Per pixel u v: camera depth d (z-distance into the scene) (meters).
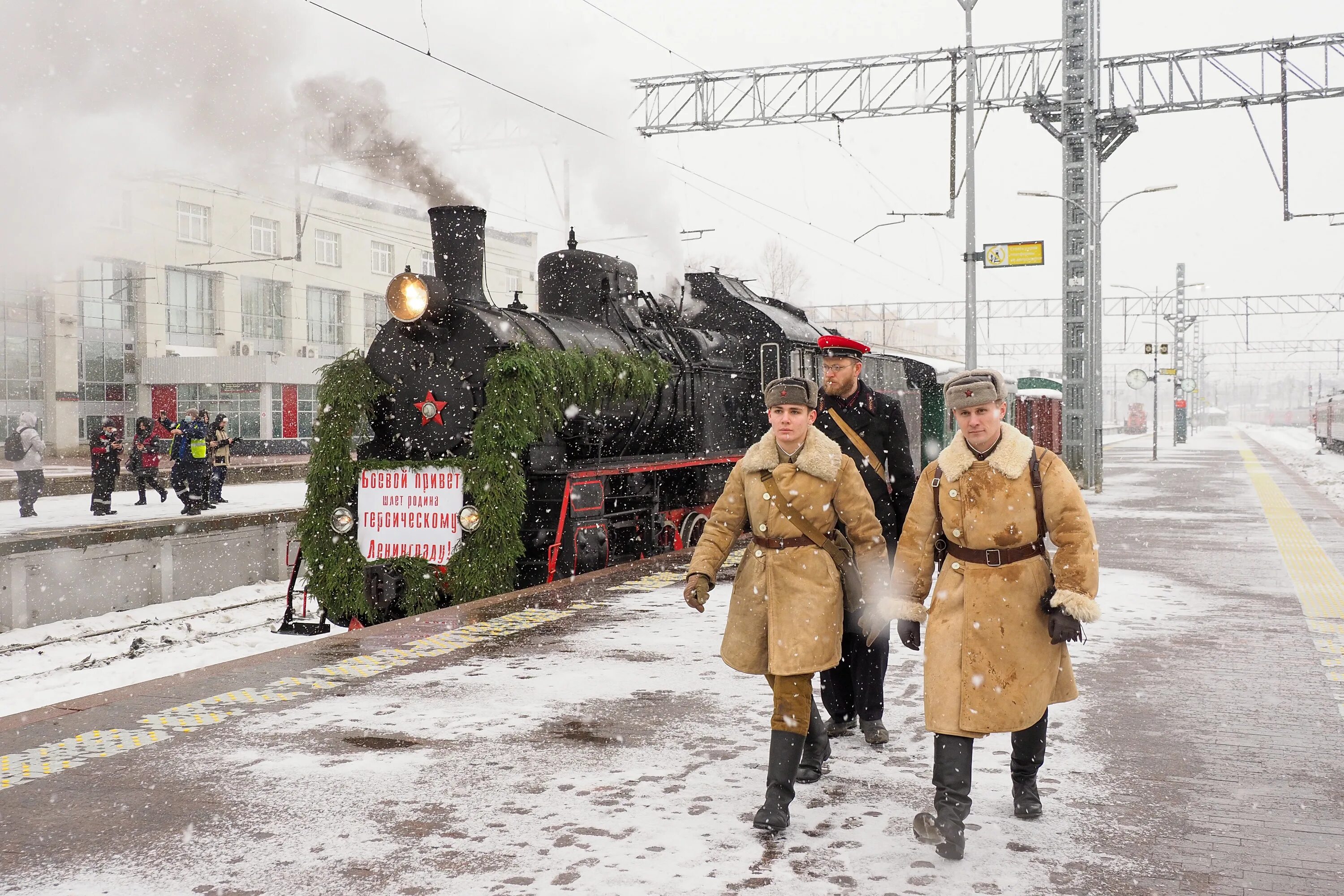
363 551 9.12
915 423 19.98
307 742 4.94
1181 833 3.84
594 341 10.62
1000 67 21.73
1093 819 3.98
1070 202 22.06
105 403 37.03
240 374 38.25
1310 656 6.64
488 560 8.63
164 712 5.44
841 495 4.19
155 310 37.09
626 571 9.84
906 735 5.11
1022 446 3.80
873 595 4.22
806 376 13.95
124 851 3.71
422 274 9.12
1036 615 3.79
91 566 11.20
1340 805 4.11
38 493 16.75
